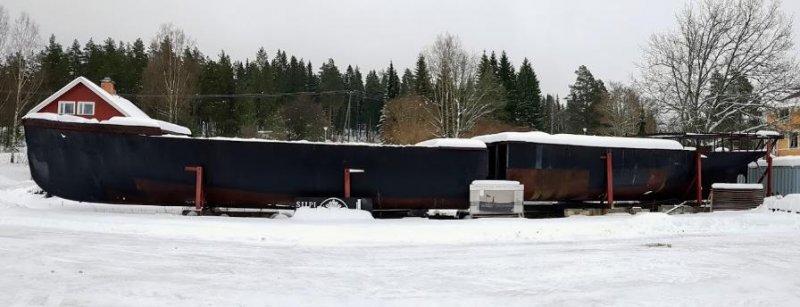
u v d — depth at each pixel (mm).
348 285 6941
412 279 7383
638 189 16891
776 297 6574
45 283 6449
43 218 12328
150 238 10781
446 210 14734
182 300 5914
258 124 66750
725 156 18375
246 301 5965
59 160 13156
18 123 46125
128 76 70062
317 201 13781
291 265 8289
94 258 8273
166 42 47656
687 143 26719
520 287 6945
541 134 15523
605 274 7812
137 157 13344
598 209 15820
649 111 34375
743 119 31328
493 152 15625
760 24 29812
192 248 9672
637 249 10469
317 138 67500
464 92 48438
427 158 14492
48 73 62344
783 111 30984
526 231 12258
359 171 14023
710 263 8844
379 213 14609
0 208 13703
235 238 11109
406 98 53312
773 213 16141
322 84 95312
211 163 13609
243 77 94688
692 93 31406
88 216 12469
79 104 36688
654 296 6480
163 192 13664
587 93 80750
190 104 55031
